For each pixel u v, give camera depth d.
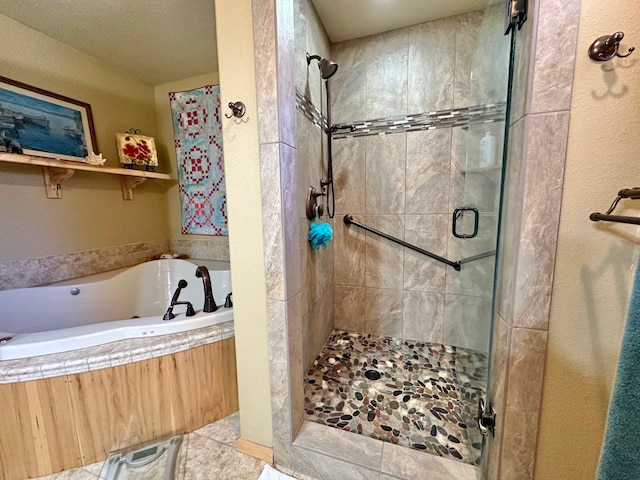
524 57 0.67
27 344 1.07
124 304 2.00
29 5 1.44
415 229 1.88
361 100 1.88
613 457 0.48
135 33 1.71
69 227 1.86
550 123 0.64
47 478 1.08
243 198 1.03
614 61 0.59
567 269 0.68
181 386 1.25
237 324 1.12
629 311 0.45
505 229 0.77
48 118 1.72
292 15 1.02
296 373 1.12
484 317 1.01
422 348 1.89
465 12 1.59
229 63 0.97
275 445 1.11
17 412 1.03
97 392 1.12
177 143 2.37
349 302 2.12
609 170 0.62
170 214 2.53
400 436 1.17
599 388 0.69
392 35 1.76
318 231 1.50
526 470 0.77
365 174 1.94
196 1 1.44
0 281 1.56
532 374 0.73
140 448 1.19
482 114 1.16
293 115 1.05
